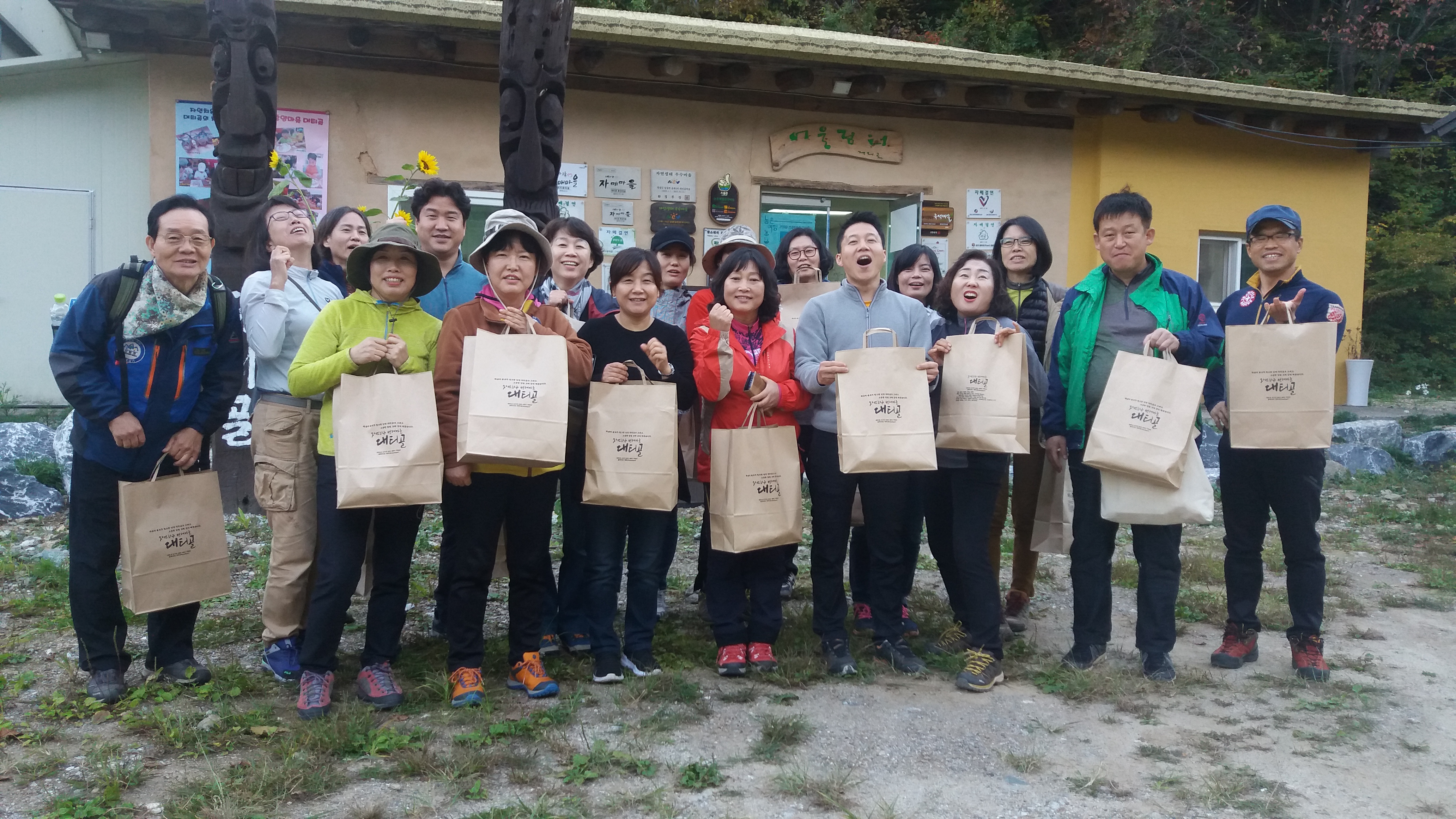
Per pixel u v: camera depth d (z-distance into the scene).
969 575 3.75
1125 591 5.10
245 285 3.68
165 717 3.20
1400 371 15.48
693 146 9.42
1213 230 11.02
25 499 5.97
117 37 7.80
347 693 3.45
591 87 9.02
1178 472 3.52
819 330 3.84
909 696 3.59
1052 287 4.52
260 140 6.07
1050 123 10.46
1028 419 3.83
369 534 3.80
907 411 3.52
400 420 3.13
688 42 8.52
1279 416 3.58
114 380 3.32
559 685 3.59
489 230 3.70
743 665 3.74
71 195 8.74
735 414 3.74
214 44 6.01
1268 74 19.30
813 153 9.78
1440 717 3.46
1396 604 4.93
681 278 4.66
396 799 2.72
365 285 3.49
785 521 3.61
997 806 2.76
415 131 8.58
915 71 9.28
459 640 3.41
